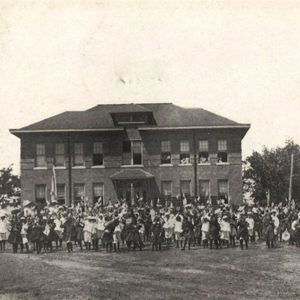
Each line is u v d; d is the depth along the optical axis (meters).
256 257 22.19
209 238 25.19
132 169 42.28
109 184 42.34
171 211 27.97
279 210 30.73
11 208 34.62
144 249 25.73
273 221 27.44
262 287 16.19
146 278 17.72
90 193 42.28
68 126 42.19
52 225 26.22
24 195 42.16
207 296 15.03
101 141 42.66
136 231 25.36
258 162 58.09
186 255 23.09
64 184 42.38
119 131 42.47
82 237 25.53
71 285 16.69
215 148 42.41
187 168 42.28
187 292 15.53
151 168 42.31
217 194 42.12
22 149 42.41
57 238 26.50
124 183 42.31
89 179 42.41
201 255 23.05
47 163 42.38
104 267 19.95
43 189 42.31
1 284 16.83
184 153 42.50
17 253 24.92
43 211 33.69
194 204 36.44
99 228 25.59
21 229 25.59
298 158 57.19
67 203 42.16
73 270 19.27
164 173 42.28
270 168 56.75
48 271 18.97
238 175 42.09
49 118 43.72
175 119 43.06
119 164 42.38
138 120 42.81
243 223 25.22
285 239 27.34
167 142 42.62
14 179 74.19
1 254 23.94
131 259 22.06
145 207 33.41
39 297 15.06
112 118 43.19
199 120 42.69
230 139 42.41
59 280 17.45
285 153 57.88
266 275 18.05
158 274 18.41
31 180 42.28
